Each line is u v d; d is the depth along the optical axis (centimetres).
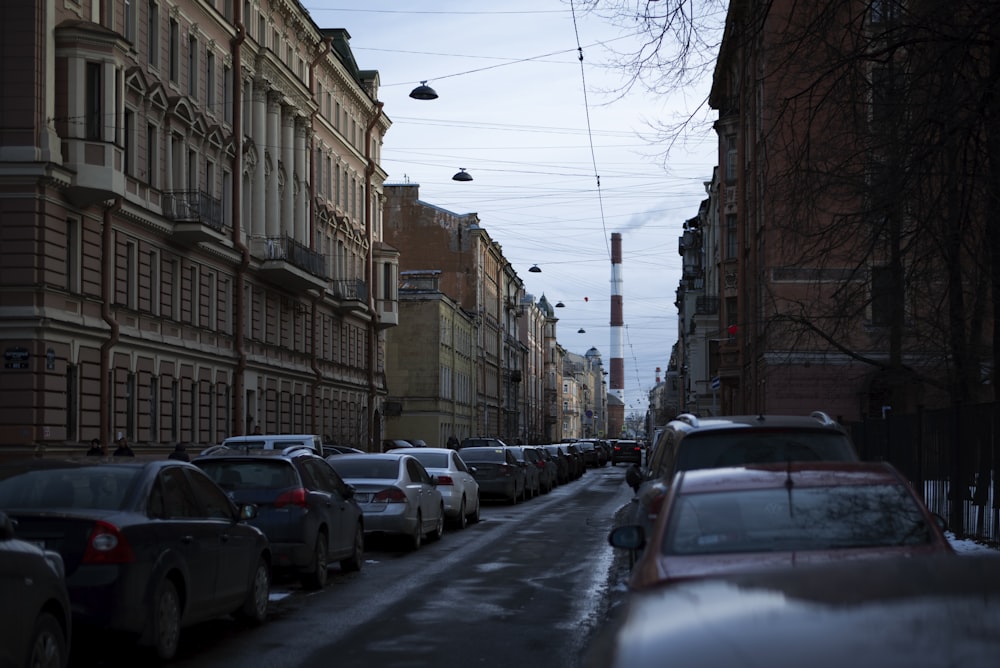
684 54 1316
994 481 1385
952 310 1580
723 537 625
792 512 640
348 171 6197
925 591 309
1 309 2844
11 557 699
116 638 877
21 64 2895
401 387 7669
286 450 1509
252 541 1137
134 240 3409
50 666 747
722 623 301
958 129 1296
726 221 4975
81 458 991
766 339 2403
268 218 4800
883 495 652
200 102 4006
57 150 2930
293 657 971
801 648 270
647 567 614
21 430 2825
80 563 867
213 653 995
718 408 6128
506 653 982
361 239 6425
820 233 1491
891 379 2317
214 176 4150
